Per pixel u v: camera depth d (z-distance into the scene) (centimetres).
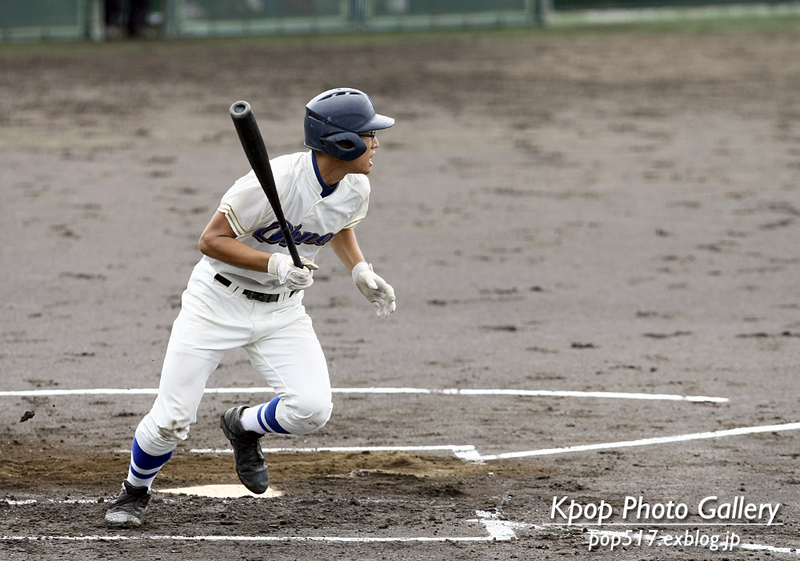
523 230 4691
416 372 2800
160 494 1903
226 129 7406
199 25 14425
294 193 1596
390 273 3947
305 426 1672
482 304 3534
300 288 1560
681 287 3775
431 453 2208
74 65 11100
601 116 8075
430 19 15025
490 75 10294
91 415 2433
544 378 2758
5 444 2223
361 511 1814
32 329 3162
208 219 4847
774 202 5278
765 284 3819
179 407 1625
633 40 13150
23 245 4303
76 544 1616
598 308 3494
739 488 1984
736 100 8788
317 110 1563
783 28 14175
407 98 8850
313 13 14650
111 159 6344
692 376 2773
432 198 5356
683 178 5888
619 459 2164
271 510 1809
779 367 2850
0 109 8294
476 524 1753
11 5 13650
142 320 3272
